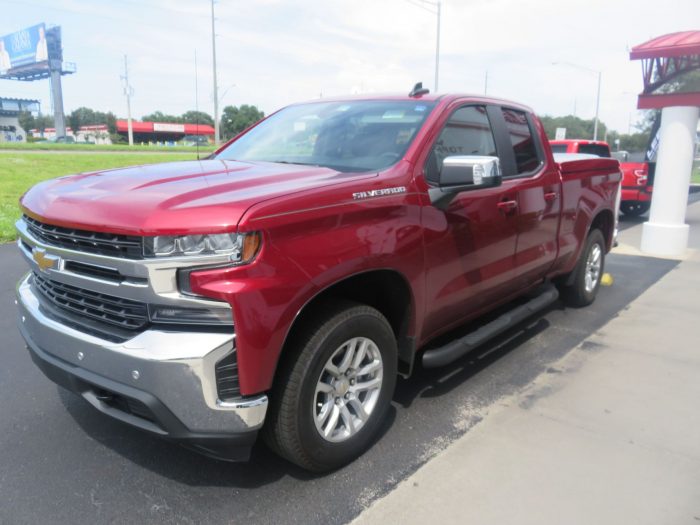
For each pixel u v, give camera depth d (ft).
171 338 7.59
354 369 9.52
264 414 8.04
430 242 10.46
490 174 9.81
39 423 11.10
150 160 90.79
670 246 29.17
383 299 10.70
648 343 15.98
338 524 8.36
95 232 8.00
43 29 284.82
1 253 26.17
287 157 11.97
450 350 11.57
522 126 14.40
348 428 9.50
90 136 332.80
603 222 19.48
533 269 14.57
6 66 316.40
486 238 12.10
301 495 8.98
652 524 8.43
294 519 8.45
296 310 8.12
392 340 10.08
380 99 12.91
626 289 22.00
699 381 13.51
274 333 7.88
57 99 290.76
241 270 7.54
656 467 9.90
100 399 8.61
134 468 9.66
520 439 10.73
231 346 7.62
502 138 13.37
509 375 13.66
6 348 14.82
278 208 7.88
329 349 8.77
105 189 8.99
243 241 7.54
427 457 10.07
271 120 14.34
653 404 12.29
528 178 13.87
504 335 16.47
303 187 8.61
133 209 7.82
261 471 9.61
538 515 8.59
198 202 7.81
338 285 9.35
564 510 8.71
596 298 20.57
